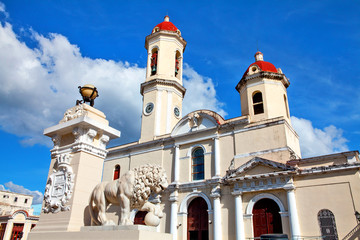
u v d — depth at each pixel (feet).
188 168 74.59
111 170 89.97
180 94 95.04
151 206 21.50
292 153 62.18
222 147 71.51
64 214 25.16
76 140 27.81
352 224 50.80
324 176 55.88
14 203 172.24
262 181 60.75
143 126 89.04
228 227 63.00
